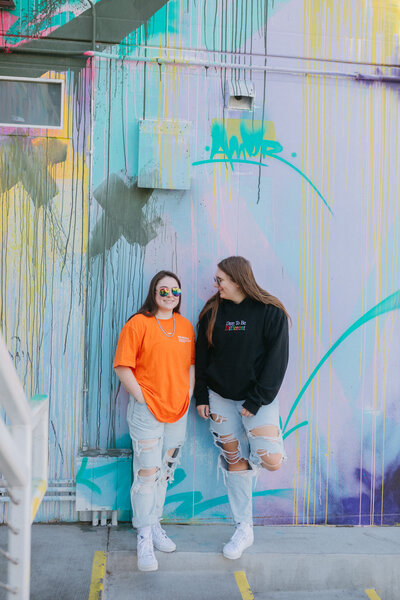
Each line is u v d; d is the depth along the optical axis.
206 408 3.20
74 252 3.31
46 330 3.31
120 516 3.37
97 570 2.86
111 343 3.35
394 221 3.56
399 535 3.42
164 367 3.02
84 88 3.28
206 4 3.35
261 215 3.45
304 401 3.52
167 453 3.16
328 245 3.52
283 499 3.52
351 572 3.11
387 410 3.58
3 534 3.16
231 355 3.06
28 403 1.90
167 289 3.06
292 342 3.50
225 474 3.28
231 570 3.06
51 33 3.24
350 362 3.55
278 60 3.42
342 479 3.55
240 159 3.42
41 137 3.27
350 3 3.46
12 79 3.24
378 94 3.52
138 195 3.35
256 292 3.06
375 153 3.53
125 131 3.32
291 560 3.07
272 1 3.40
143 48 3.31
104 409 3.35
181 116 3.36
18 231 3.27
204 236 3.41
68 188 3.30
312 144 3.47
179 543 3.15
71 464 3.34
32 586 2.71
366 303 3.55
